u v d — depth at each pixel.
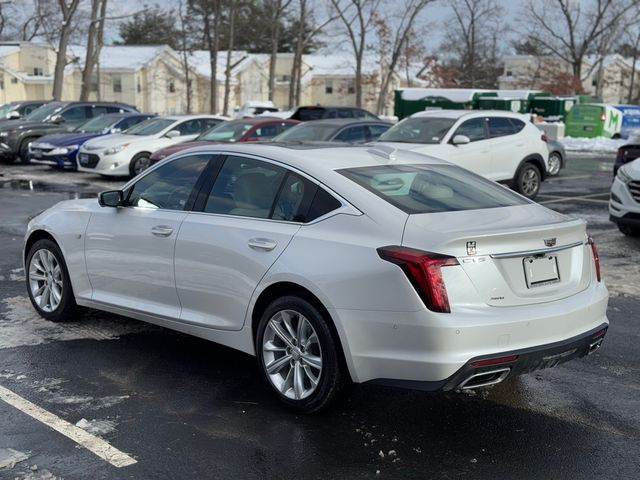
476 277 4.05
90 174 18.73
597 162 24.41
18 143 20.53
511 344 4.09
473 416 4.64
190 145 15.12
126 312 5.74
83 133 20.03
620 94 70.62
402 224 4.23
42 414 4.54
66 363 5.46
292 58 68.81
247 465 3.95
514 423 4.54
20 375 5.20
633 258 9.27
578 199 14.82
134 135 18.08
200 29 61.28
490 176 14.20
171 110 62.56
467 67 63.44
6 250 9.40
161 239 5.31
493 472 3.91
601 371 5.46
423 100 34.72
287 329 4.62
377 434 4.36
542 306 4.24
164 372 5.32
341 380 4.39
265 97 68.94
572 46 56.66
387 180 4.77
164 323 5.43
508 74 69.69
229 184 5.15
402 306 4.02
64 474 3.80
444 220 4.29
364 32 50.94
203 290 5.05
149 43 80.69
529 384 5.20
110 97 58.75
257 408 4.71
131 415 4.56
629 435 4.40
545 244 4.30
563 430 4.45
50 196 14.47
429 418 4.60
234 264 4.82
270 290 4.68
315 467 3.94
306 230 4.54
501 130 14.55
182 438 4.26
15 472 3.81
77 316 6.46
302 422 4.50
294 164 4.84
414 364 4.02
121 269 5.67
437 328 3.94
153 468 3.89
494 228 4.21
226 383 5.13
